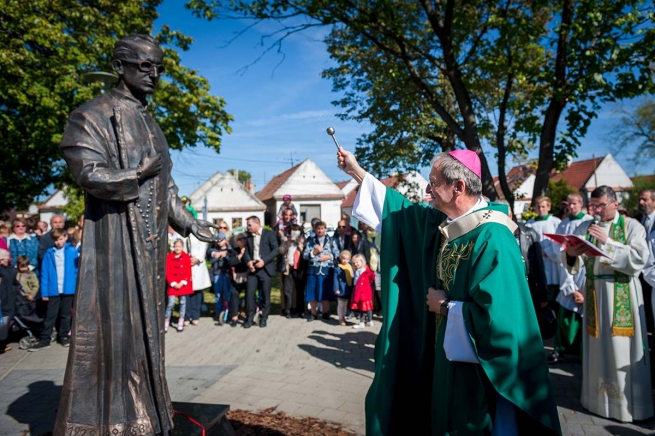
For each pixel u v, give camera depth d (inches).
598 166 1472.7
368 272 312.3
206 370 218.2
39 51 504.7
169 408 98.8
